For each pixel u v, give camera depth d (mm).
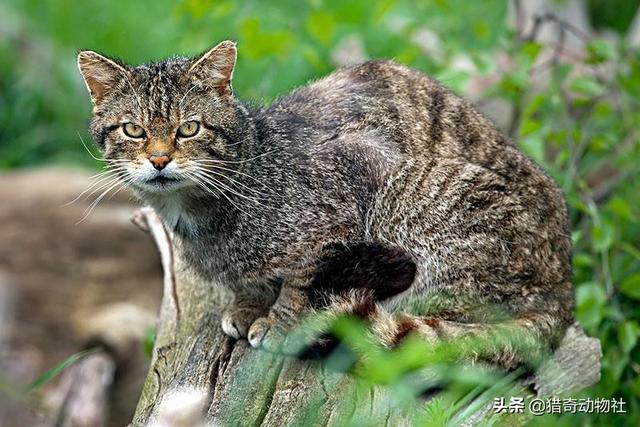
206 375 7672
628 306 10562
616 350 9867
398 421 7125
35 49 18969
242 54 13656
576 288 10109
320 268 8195
